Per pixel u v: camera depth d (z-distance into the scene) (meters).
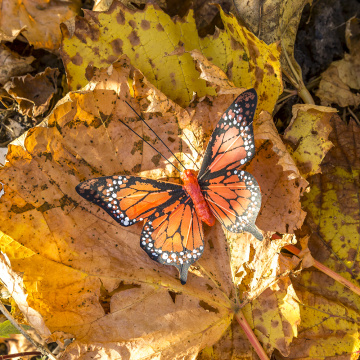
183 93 0.64
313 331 0.63
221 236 0.63
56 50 0.66
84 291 0.61
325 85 0.68
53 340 0.60
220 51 0.64
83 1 0.66
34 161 0.61
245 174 0.60
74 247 0.62
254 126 0.62
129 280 0.62
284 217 0.62
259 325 0.62
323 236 0.65
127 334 0.61
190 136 0.63
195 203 0.60
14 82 0.66
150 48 0.63
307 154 0.62
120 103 0.62
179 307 0.62
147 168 0.63
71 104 0.61
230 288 0.62
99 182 0.60
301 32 0.69
